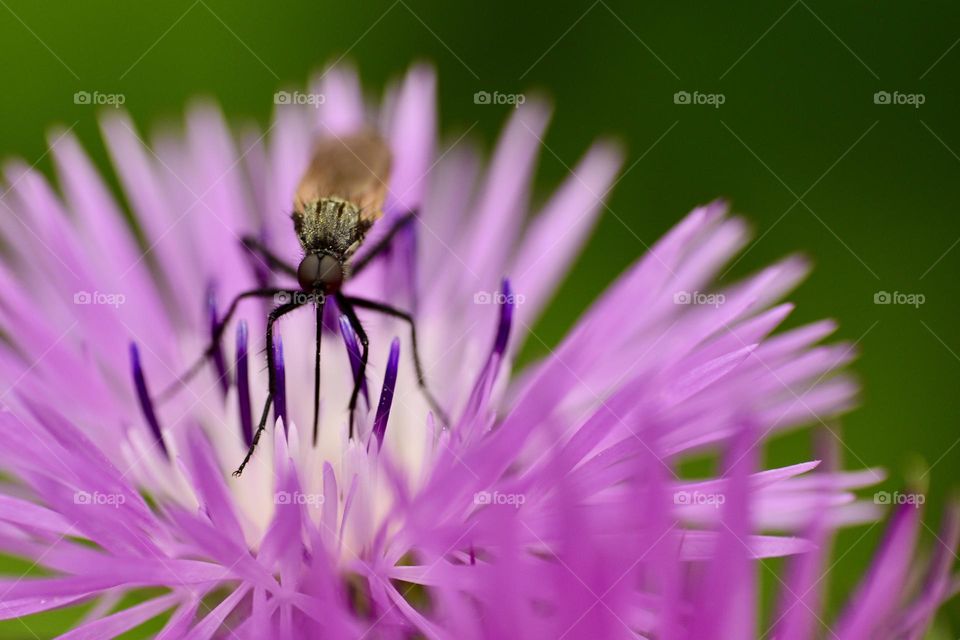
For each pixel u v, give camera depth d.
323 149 0.07
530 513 0.06
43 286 0.07
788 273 0.07
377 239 0.07
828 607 0.06
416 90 0.08
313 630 0.06
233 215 0.08
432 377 0.07
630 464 0.06
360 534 0.06
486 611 0.06
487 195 0.08
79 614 0.07
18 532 0.06
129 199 0.07
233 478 0.07
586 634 0.05
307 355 0.07
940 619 0.06
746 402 0.06
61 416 0.06
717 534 0.06
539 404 0.06
